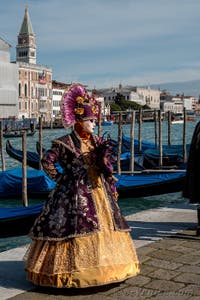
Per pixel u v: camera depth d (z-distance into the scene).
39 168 18.58
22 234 8.42
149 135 55.53
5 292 3.73
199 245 4.97
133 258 3.91
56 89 96.69
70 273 3.62
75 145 3.89
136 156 19.34
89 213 3.72
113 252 3.74
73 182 3.80
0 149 19.92
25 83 86.69
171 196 14.60
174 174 13.70
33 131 55.47
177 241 5.12
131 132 17.28
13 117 68.88
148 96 163.38
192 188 5.10
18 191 13.84
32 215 8.33
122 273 3.75
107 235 3.75
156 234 5.41
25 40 110.69
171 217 6.28
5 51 74.00
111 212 3.83
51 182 13.77
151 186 13.10
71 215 3.71
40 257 3.73
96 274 3.63
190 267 4.27
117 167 16.28
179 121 89.88
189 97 186.12
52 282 3.65
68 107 3.96
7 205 13.78
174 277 4.02
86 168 3.84
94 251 3.66
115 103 125.69
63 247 3.68
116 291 3.71
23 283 3.92
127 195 13.17
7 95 73.00
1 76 72.25
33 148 40.69
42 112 91.38
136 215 6.41
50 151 3.88
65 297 3.61
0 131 19.81
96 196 3.81
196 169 5.09
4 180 13.90
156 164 19.53
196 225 5.81
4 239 9.77
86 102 3.98
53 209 3.78
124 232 3.89
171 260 4.46
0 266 4.37
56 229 3.70
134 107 125.62
